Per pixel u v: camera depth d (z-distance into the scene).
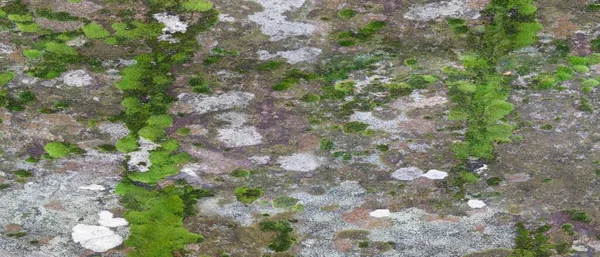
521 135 3.10
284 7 3.69
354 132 3.13
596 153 3.01
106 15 3.60
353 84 3.34
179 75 3.36
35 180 2.90
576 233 2.70
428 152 3.04
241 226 2.76
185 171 2.97
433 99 3.27
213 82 3.33
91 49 3.44
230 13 3.64
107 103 3.22
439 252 2.65
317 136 3.12
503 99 3.26
